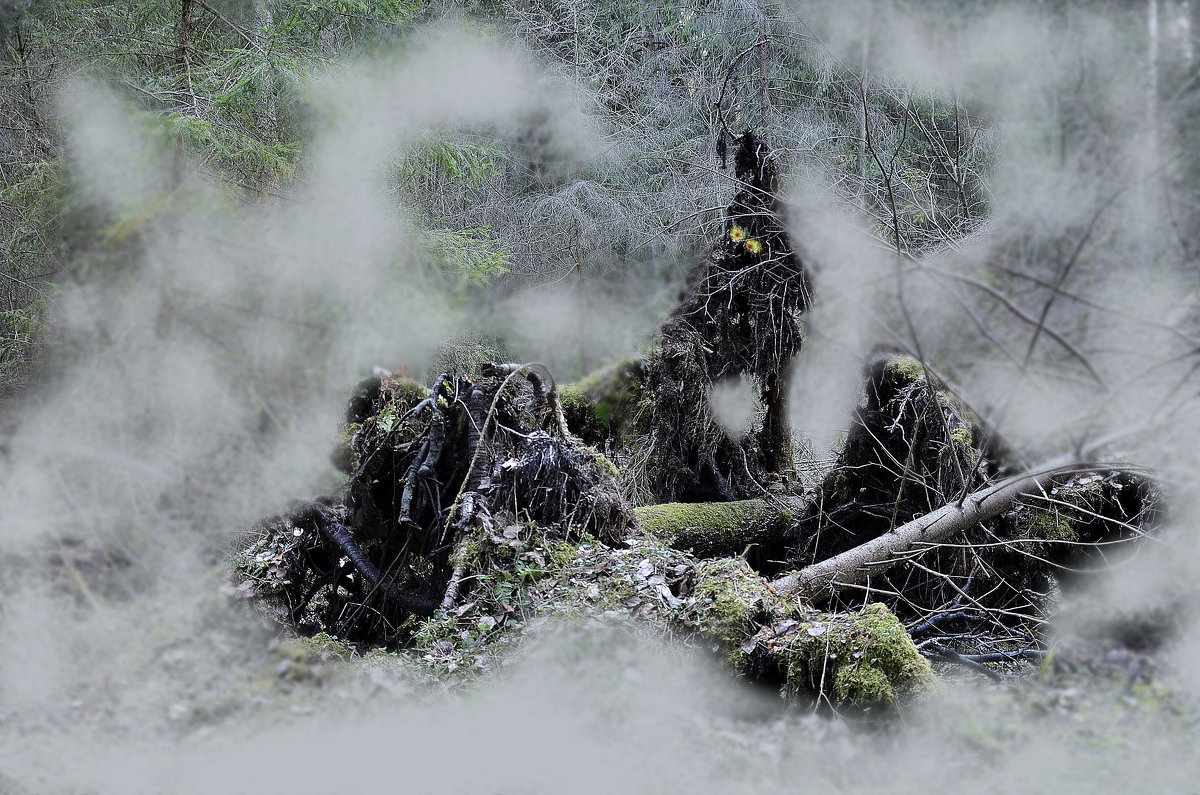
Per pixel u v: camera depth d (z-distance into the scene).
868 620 4.54
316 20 9.47
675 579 5.18
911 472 6.33
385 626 6.04
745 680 4.64
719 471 7.55
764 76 12.30
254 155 8.36
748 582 5.02
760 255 6.98
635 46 15.20
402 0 10.14
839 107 12.30
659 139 14.23
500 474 5.65
